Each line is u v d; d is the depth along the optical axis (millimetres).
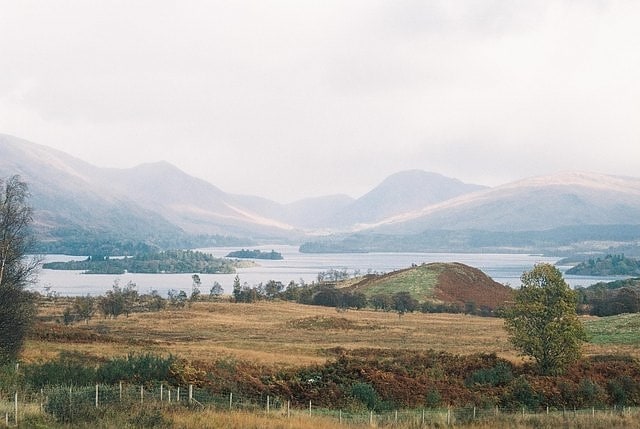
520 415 39125
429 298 184875
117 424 26641
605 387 51594
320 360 64188
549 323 55156
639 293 166000
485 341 96750
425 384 49062
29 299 53500
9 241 51000
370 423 33094
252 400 40750
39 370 41219
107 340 79125
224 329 117500
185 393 37656
